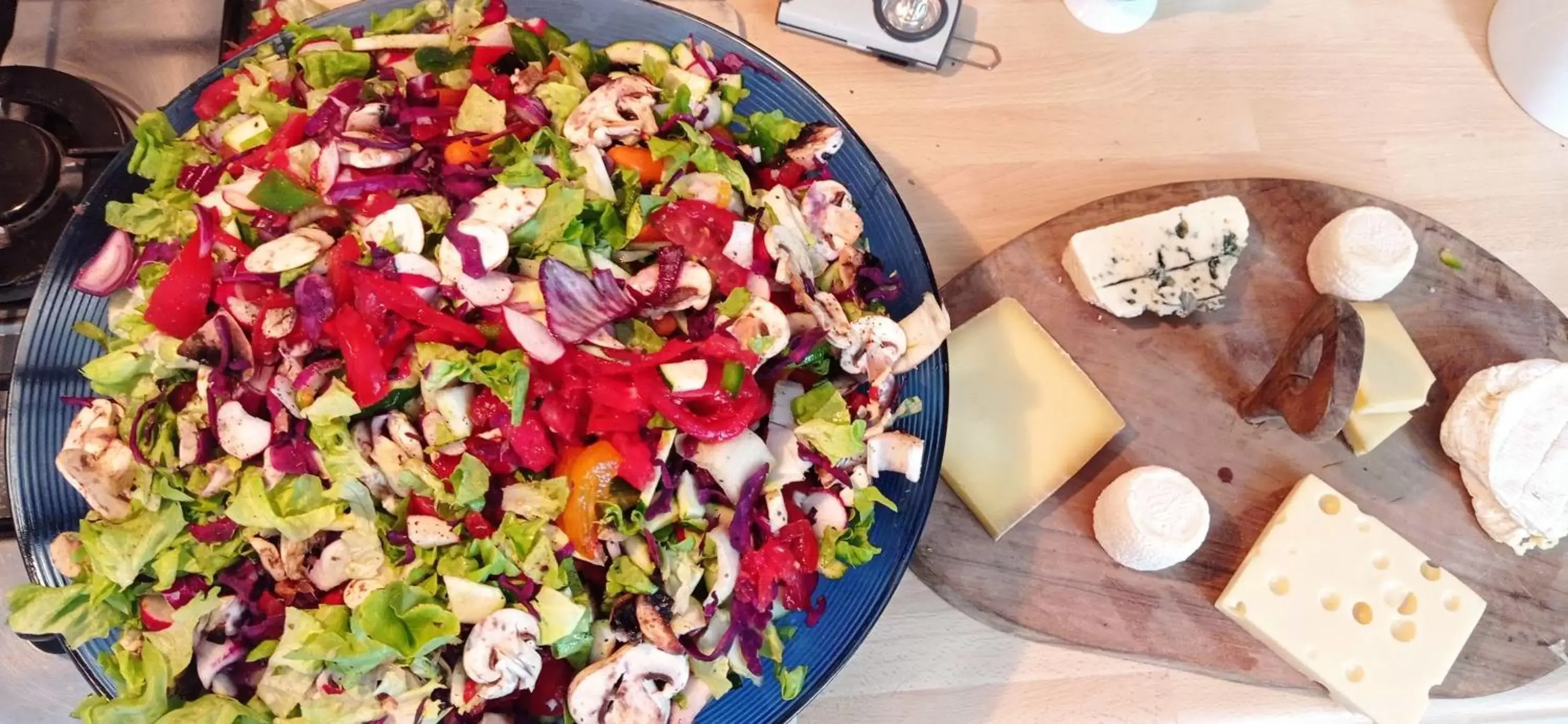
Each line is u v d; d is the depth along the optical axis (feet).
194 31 4.29
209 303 3.15
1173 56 4.80
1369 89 4.85
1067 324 4.44
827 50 4.64
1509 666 4.23
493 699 3.00
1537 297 4.55
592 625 3.07
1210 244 4.41
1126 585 4.19
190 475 3.12
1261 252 4.56
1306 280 4.54
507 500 2.96
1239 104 4.78
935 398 3.67
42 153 3.78
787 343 3.03
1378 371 4.33
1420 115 4.83
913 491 3.63
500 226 2.98
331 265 3.04
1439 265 4.58
